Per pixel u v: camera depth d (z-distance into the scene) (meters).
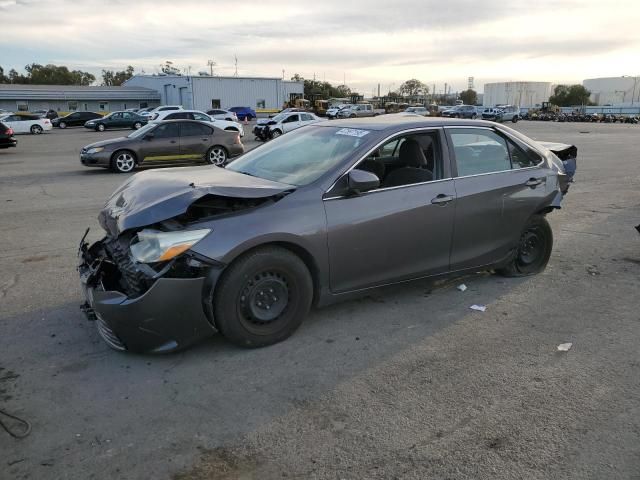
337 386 3.29
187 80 60.81
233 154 15.75
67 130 40.50
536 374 3.46
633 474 2.53
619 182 12.18
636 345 3.88
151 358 3.61
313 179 3.89
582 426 2.90
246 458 2.63
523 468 2.56
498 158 4.88
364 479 2.48
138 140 14.21
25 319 4.22
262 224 3.52
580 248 6.50
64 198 9.84
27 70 120.44
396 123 4.41
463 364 3.58
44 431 2.82
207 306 3.46
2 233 7.06
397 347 3.81
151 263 3.32
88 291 3.57
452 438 2.79
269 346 3.77
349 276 4.00
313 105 63.31
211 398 3.15
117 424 2.90
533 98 127.56
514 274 5.27
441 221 4.36
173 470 2.54
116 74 133.62
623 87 129.00
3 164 16.05
